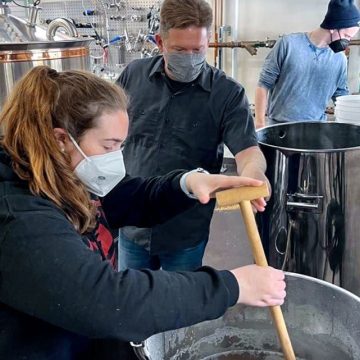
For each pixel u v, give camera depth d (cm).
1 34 255
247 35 402
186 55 144
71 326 69
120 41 389
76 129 78
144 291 71
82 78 80
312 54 250
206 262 269
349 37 248
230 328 118
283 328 94
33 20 271
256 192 92
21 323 75
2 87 228
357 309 102
